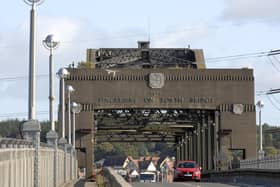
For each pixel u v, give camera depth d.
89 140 152.50
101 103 154.50
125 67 171.00
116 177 44.22
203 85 156.88
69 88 110.25
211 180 126.25
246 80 158.12
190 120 176.12
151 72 155.62
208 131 167.25
